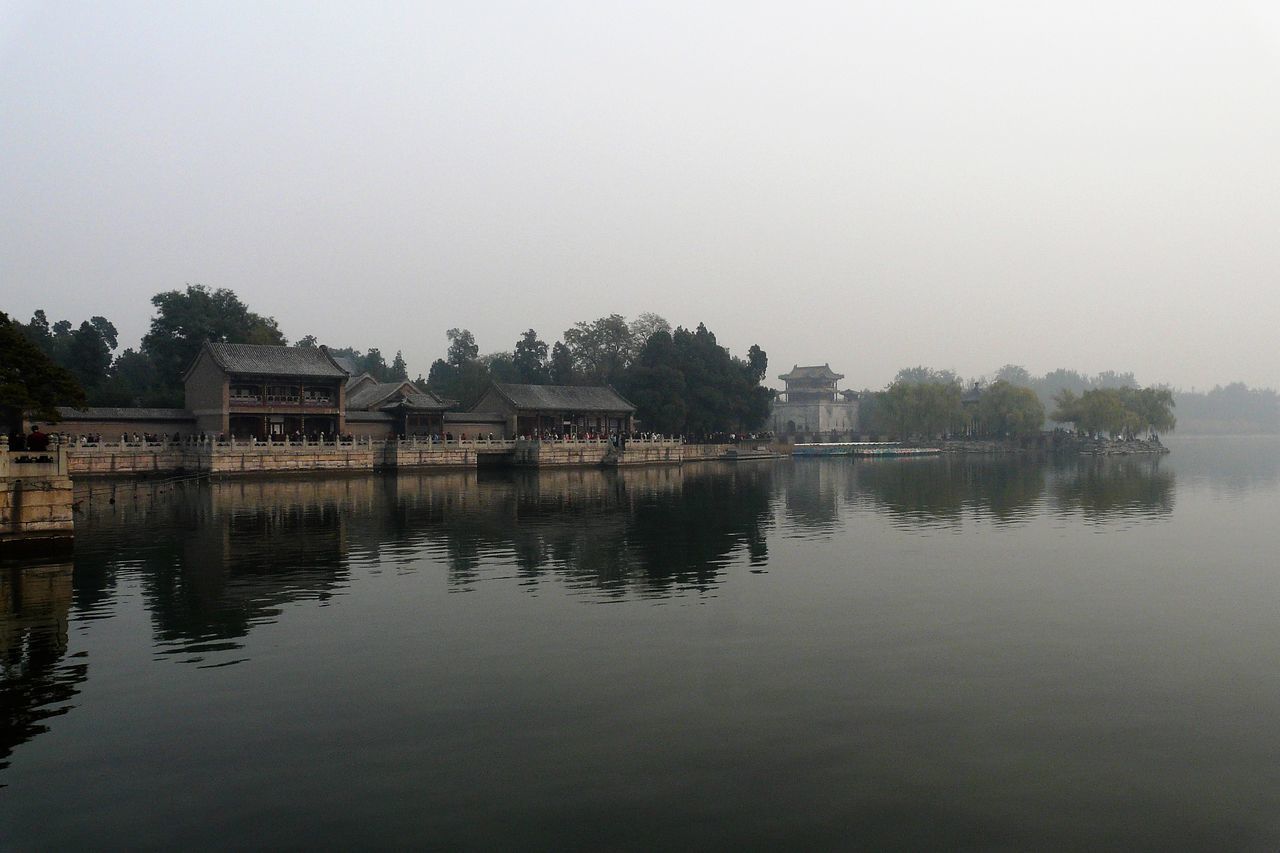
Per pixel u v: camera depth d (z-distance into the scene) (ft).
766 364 570.87
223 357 330.34
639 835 53.83
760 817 55.98
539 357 597.52
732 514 215.92
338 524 189.47
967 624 102.32
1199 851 52.06
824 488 302.25
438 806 57.47
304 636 96.73
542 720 71.77
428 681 81.46
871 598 116.06
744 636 96.89
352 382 435.53
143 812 56.90
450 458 367.04
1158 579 129.49
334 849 52.54
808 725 70.64
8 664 86.84
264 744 67.10
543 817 56.03
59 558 142.92
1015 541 168.66
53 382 180.45
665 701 76.13
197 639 95.61
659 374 497.46
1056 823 55.16
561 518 204.74
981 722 71.26
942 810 56.85
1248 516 212.23
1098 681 81.41
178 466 313.53
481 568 137.49
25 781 61.26
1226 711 73.77
